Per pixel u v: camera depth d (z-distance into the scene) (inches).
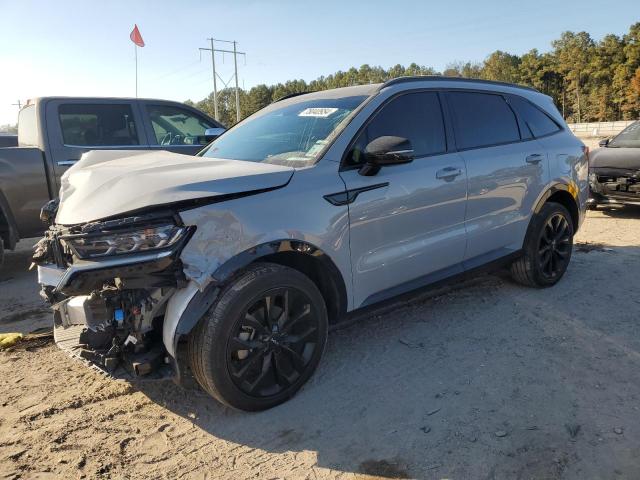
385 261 136.6
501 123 175.9
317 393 125.6
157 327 110.1
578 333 154.7
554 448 102.4
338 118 138.6
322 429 111.6
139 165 126.3
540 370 133.3
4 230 230.4
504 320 165.3
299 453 104.2
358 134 133.6
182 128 288.0
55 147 242.1
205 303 105.3
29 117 256.7
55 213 131.5
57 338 124.9
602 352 142.4
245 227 109.7
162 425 114.7
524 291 191.0
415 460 100.8
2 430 112.8
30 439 109.4
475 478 95.4
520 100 187.2
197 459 103.1
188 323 103.4
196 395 126.6
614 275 208.2
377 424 112.6
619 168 324.5
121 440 109.4
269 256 119.6
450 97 161.2
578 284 198.2
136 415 118.6
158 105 278.5
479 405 118.3
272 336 116.1
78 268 98.7
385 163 124.7
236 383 111.5
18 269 249.9
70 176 130.0
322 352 126.9
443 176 147.6
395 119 143.6
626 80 3432.6
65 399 125.4
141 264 99.0
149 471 99.7
